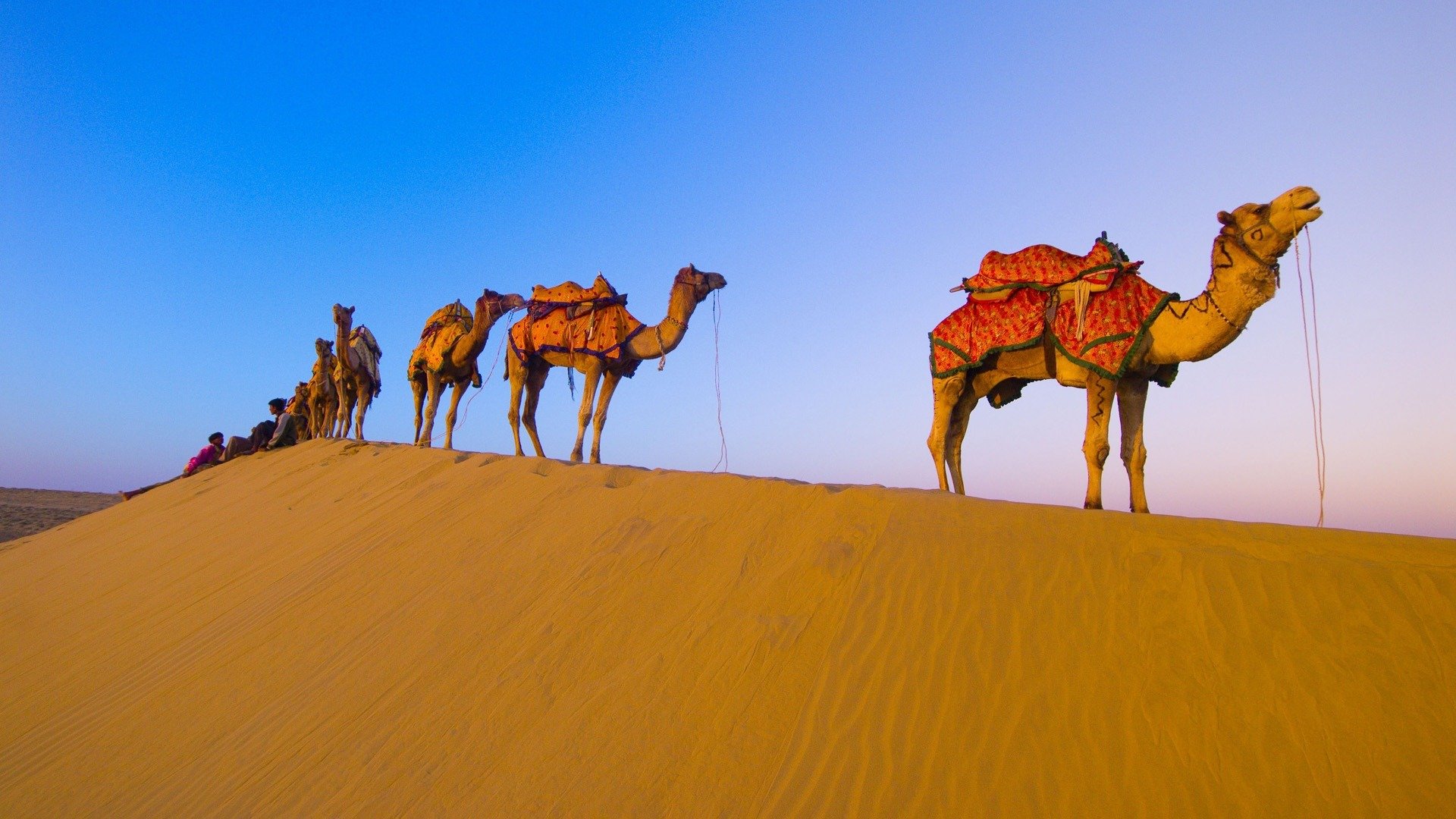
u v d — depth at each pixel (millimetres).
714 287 12047
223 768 6113
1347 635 4488
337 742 5945
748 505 7562
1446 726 3943
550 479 9984
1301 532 5441
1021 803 3990
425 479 11828
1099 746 4215
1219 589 4953
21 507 43969
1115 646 4781
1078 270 8195
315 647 7535
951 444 9398
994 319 8703
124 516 18688
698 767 4672
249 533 12500
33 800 6484
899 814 4055
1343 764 3895
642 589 6695
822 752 4539
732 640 5637
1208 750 4086
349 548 9820
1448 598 4512
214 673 7750
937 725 4535
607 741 5078
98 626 10266
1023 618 5145
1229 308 7129
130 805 6039
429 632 7074
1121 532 5754
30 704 8398
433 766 5352
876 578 5848
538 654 6238
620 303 12602
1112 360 7711
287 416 24141
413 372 17750
